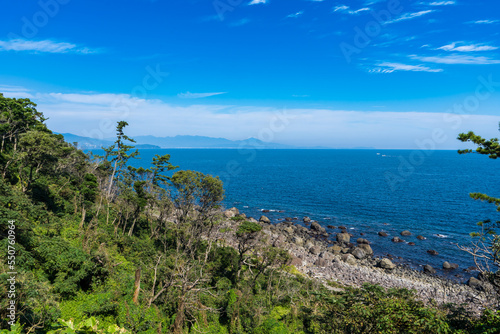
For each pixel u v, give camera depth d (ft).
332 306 79.66
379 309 63.31
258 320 98.43
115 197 217.36
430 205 330.34
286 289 129.39
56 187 172.14
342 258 196.44
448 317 66.18
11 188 114.11
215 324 96.63
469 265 182.91
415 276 170.71
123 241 138.92
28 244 87.15
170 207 173.88
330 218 291.38
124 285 94.22
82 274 86.58
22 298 55.67
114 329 28.66
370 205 338.75
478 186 445.78
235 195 402.72
